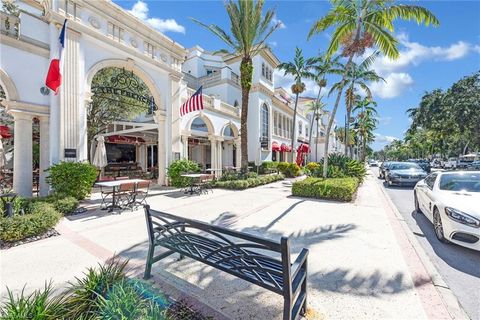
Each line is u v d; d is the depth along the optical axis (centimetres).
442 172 651
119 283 262
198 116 1664
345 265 395
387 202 940
